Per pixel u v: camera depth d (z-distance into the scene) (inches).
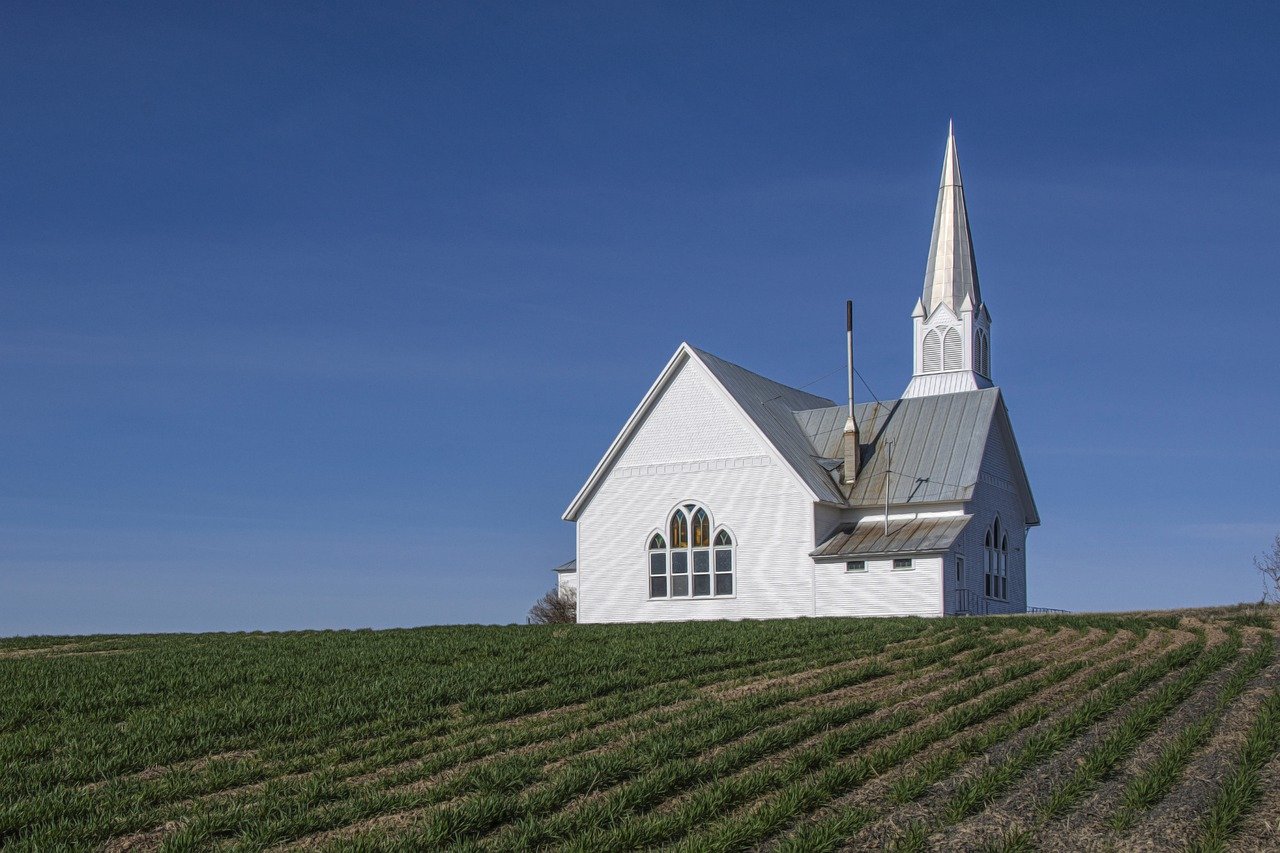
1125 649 1152.8
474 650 1238.3
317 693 937.5
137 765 720.3
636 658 1124.5
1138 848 550.3
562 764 708.7
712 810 598.9
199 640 1587.1
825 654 1155.3
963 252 2945.4
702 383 2028.8
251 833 571.8
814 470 1994.3
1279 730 717.3
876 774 673.0
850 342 2064.5
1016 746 724.7
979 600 1959.9
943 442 2020.2
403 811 618.2
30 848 545.0
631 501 2065.7
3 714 863.1
